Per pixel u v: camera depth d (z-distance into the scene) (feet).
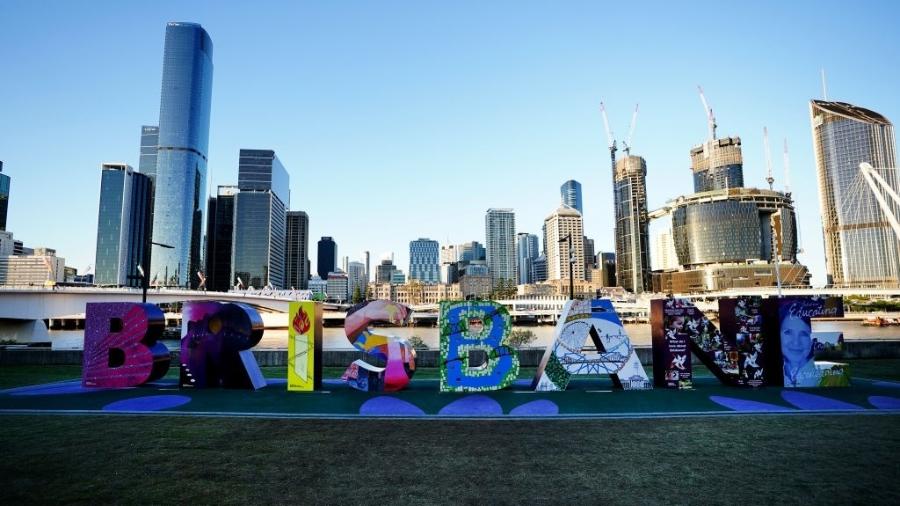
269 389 60.64
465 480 30.12
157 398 55.31
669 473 31.32
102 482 29.55
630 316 639.35
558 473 31.40
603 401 53.57
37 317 236.02
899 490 28.22
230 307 61.72
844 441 38.75
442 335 58.59
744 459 34.19
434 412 49.49
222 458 34.47
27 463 33.22
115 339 62.13
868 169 399.85
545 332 371.56
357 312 61.41
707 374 74.23
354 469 32.14
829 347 61.46
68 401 54.13
